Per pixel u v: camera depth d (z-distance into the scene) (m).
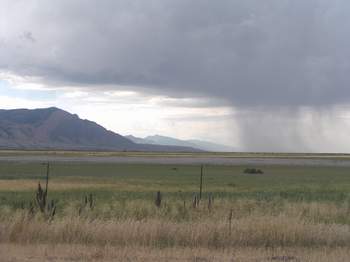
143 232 13.51
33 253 11.70
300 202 26.16
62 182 54.62
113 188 45.59
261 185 53.03
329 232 14.11
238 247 13.03
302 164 133.75
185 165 120.38
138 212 19.75
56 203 25.11
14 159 141.88
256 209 20.50
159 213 19.31
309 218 17.97
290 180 66.19
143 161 143.62
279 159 176.38
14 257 11.20
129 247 12.53
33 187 45.38
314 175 82.06
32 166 101.75
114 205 23.20
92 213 18.83
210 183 56.47
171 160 156.12
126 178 66.00
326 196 34.34
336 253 12.17
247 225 14.08
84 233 13.48
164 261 11.04
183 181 60.38
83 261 10.93
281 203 25.86
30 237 13.46
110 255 11.52
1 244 12.80
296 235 13.74
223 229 13.84
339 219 19.06
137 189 44.44
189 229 13.73
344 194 35.78
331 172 93.12
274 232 13.76
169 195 35.25
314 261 11.34
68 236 13.49
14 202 27.95
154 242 13.28
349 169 106.44
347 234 14.14
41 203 18.59
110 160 146.25
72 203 24.58
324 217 19.34
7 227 13.68
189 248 12.61
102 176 71.50
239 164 130.88
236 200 27.41
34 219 14.73
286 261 11.34
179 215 19.27
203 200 26.94
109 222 14.43
